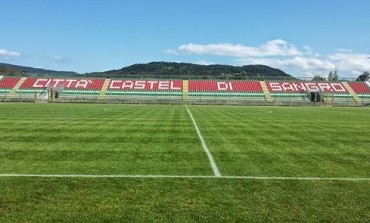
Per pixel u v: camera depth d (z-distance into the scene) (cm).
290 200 833
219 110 5053
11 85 9375
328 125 2767
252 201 823
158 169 1134
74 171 1097
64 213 737
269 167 1187
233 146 1634
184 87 9831
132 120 2945
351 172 1123
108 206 780
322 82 10106
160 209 764
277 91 9731
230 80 10269
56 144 1634
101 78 10012
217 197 849
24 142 1689
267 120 3216
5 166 1159
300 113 4534
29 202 802
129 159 1298
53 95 8538
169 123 2712
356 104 8300
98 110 4459
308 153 1477
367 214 747
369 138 1984
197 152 1461
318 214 745
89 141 1738
